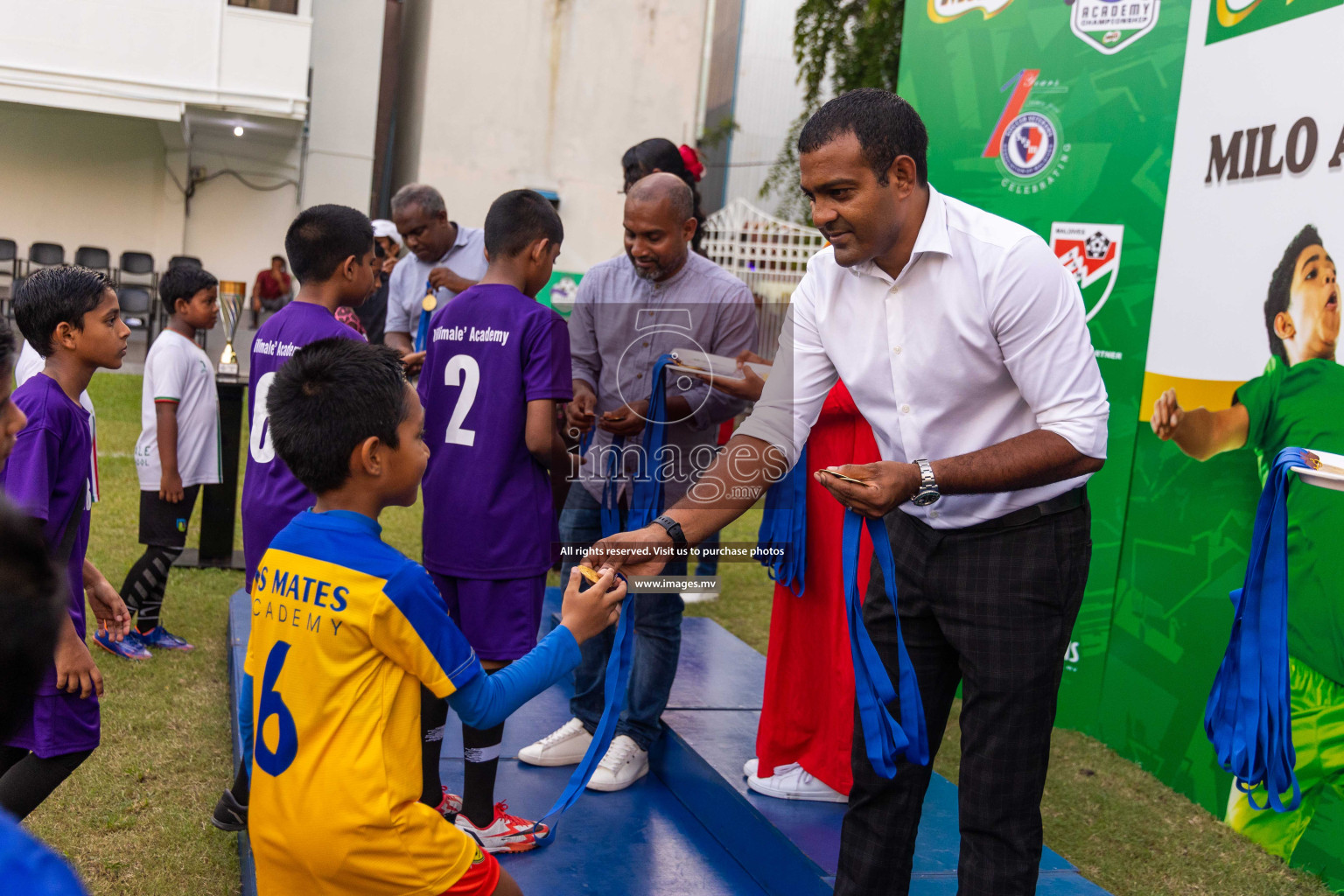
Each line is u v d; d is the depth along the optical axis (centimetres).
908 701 190
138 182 1547
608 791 303
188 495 411
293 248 270
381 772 154
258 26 1359
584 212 1521
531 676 171
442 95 1452
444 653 159
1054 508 186
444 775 298
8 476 206
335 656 155
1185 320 349
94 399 939
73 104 1309
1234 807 316
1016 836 187
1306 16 304
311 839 154
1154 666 357
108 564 503
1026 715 186
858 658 189
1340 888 277
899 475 170
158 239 1564
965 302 178
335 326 264
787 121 1750
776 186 1220
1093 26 379
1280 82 314
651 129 1525
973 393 188
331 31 1539
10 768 216
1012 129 403
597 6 1477
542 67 1475
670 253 256
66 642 209
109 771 312
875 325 191
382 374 163
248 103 1373
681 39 1512
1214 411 334
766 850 252
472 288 253
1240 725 236
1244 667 236
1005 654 186
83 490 221
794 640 269
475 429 245
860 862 201
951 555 191
